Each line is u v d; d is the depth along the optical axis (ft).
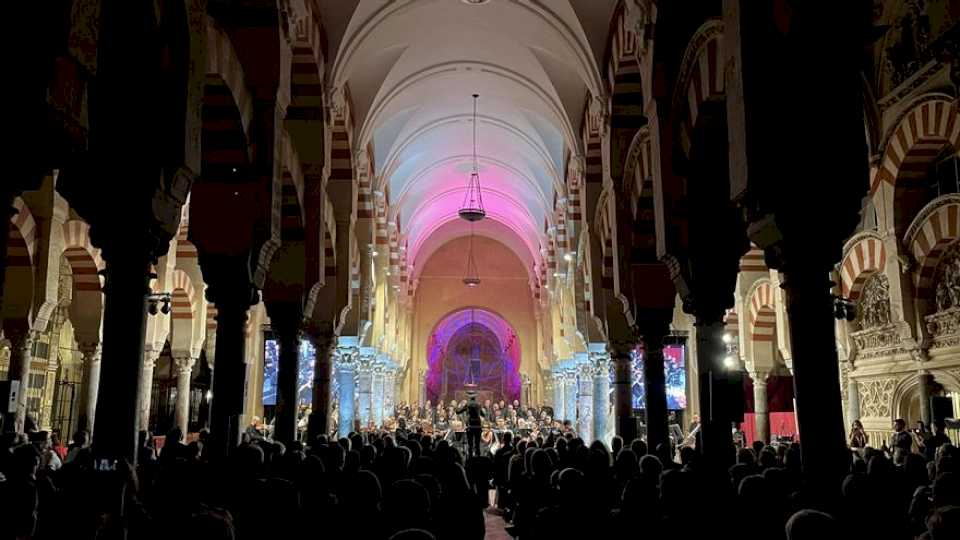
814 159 20.38
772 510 16.10
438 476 22.88
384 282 75.31
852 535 14.73
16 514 15.08
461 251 130.00
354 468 23.21
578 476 17.19
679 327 72.64
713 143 29.66
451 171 92.94
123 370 20.54
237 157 31.22
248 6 32.32
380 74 55.93
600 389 65.21
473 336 137.59
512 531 33.14
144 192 21.33
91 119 21.44
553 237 85.66
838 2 20.94
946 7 33.40
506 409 110.52
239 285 31.32
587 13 45.75
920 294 38.73
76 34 15.21
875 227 42.19
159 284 54.03
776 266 20.67
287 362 41.19
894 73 39.37
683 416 73.72
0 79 14.43
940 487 15.10
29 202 38.93
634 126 43.62
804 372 19.74
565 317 78.89
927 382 38.47
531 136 74.59
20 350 37.73
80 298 46.32
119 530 16.89
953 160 37.93
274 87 32.04
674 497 16.46
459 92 69.26
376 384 84.17
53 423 64.64
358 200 64.23
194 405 79.15
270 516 14.92
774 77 20.68
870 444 44.32
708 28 26.76
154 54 21.90
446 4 52.06
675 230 31.78
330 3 43.70
